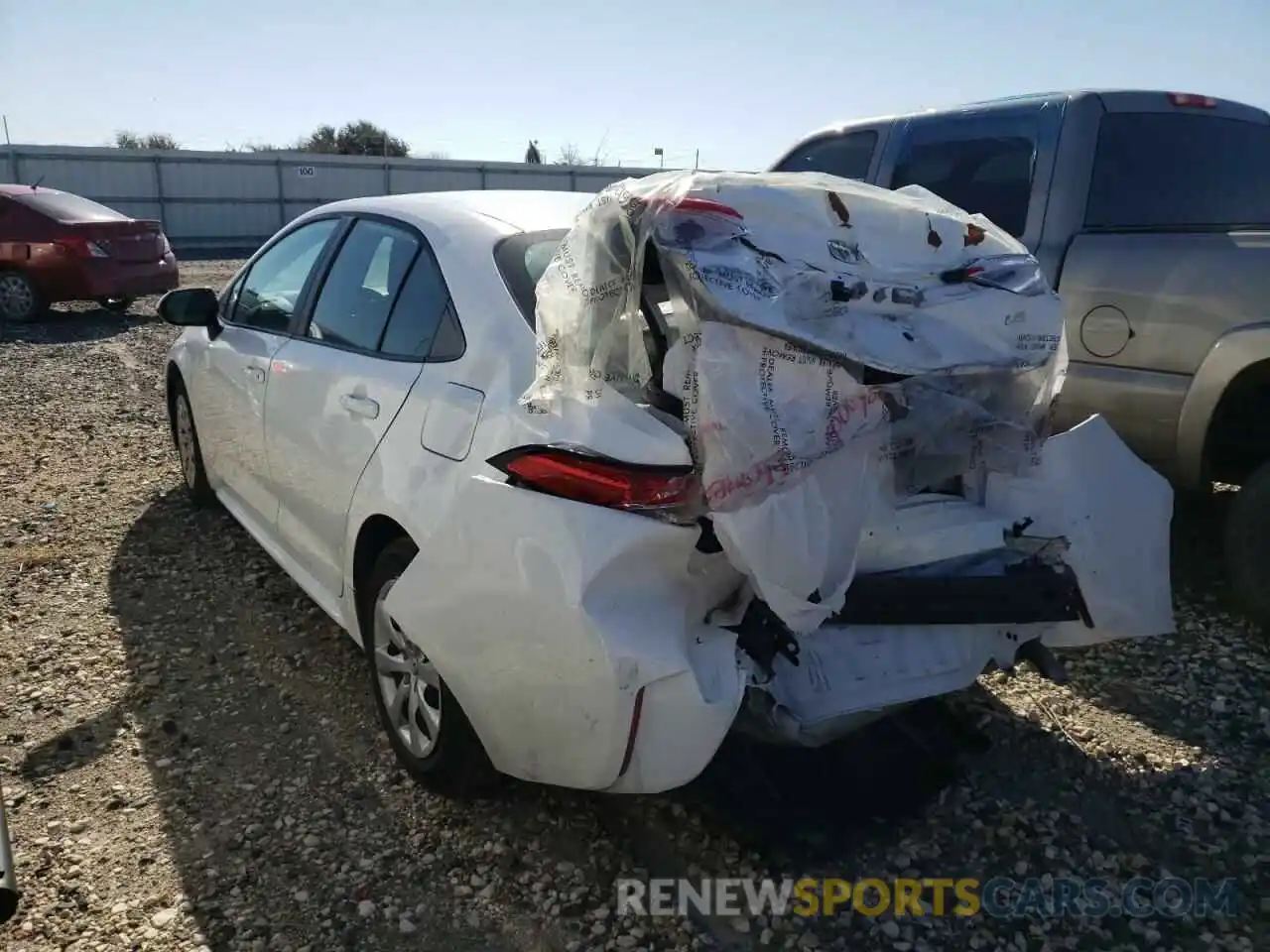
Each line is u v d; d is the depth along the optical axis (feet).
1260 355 12.98
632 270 8.22
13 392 28.76
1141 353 14.23
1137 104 16.33
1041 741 11.38
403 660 10.45
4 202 43.29
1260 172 17.67
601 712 7.93
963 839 9.80
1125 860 9.57
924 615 8.81
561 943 8.52
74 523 17.95
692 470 7.91
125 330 41.81
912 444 8.68
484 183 123.95
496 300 10.08
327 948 8.45
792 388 7.91
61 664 13.00
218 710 12.00
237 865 9.40
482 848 9.62
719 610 8.39
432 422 9.89
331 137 154.61
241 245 108.78
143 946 8.43
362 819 10.05
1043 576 9.24
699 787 10.26
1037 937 8.65
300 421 12.39
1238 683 12.59
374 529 10.86
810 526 8.02
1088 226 15.58
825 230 8.60
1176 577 15.42
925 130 17.95
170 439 23.59
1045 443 10.01
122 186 102.68
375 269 12.13
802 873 9.33
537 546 8.18
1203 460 13.91
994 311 8.78
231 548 16.76
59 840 9.71
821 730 8.81
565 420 8.48
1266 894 9.14
